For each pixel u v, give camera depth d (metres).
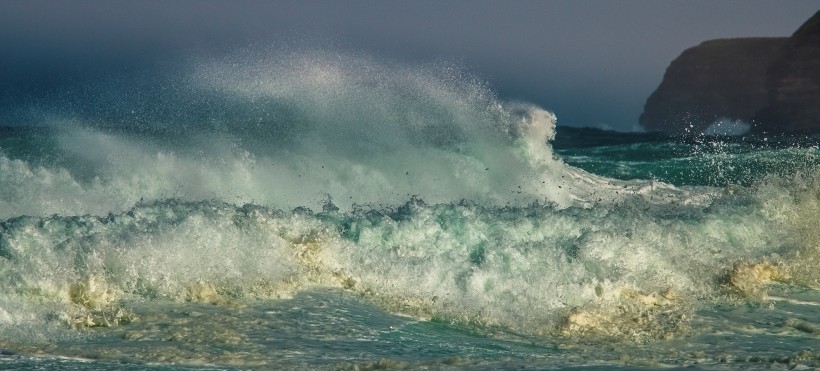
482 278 26.92
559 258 28.17
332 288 27.27
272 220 28.72
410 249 29.25
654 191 49.03
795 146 82.62
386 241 29.62
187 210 28.88
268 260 26.88
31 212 36.16
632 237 30.27
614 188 49.84
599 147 92.81
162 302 24.36
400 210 31.80
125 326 22.19
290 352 20.67
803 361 21.05
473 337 23.72
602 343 23.61
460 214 31.06
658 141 103.06
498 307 25.84
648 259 29.89
